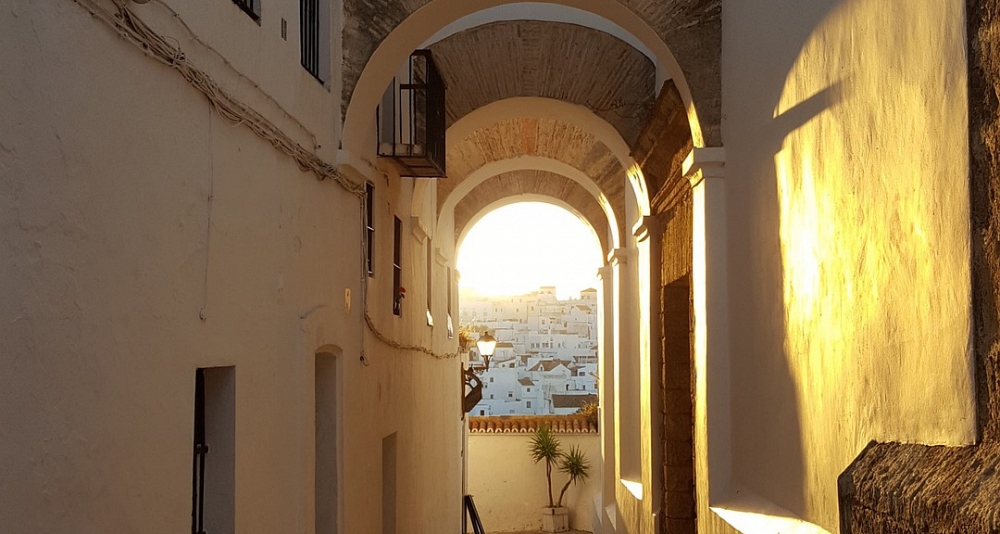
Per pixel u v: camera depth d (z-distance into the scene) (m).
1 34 2.65
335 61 6.51
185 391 3.91
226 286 4.37
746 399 6.41
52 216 2.90
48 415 2.88
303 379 5.50
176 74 3.81
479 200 15.73
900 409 3.72
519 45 9.88
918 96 3.51
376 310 7.83
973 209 3.10
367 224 7.64
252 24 4.74
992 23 2.97
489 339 17.39
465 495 17.48
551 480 21.89
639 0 7.12
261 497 4.86
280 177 5.21
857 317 4.21
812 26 4.86
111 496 3.28
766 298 5.86
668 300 9.38
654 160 9.41
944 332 3.31
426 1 6.76
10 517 2.68
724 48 6.98
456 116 9.88
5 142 2.67
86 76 3.11
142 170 3.51
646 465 10.09
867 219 4.08
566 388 52.53
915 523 3.17
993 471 2.87
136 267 3.46
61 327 2.96
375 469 7.73
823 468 4.70
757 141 6.04
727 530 6.19
